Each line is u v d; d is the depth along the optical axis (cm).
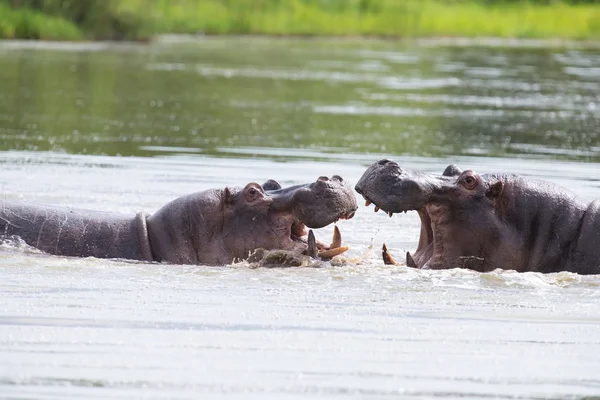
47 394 2288
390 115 8269
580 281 3303
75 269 3331
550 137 7194
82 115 7706
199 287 3153
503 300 3095
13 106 8081
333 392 2352
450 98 9688
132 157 5775
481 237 3409
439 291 3169
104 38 16138
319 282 3234
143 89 9688
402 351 2631
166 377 2406
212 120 7644
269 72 11700
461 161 5938
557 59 14900
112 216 3672
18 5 15825
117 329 2727
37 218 3631
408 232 4203
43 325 2739
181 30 18538
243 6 19950
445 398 2341
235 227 3484
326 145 6481
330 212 3341
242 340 2673
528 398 2356
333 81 10944
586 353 2653
